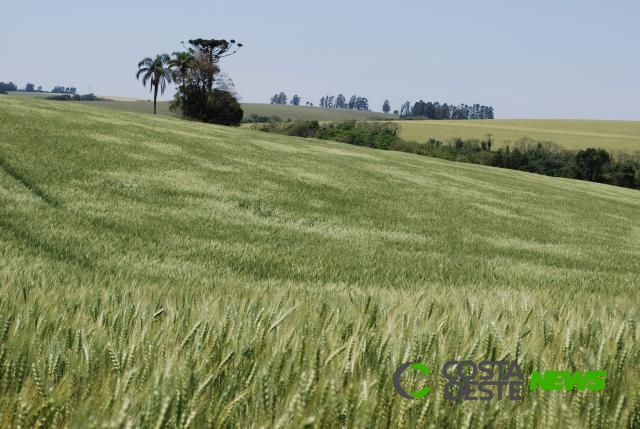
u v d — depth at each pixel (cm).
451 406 278
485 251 1543
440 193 2856
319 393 257
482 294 664
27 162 1834
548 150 12762
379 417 259
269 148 3841
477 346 336
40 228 1113
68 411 245
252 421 255
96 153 2245
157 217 1421
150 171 2064
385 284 913
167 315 388
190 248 1112
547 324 388
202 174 2189
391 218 1919
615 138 16238
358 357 312
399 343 324
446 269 1155
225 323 343
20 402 234
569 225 2459
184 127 4444
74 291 525
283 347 298
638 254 1903
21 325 323
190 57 9094
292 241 1340
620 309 535
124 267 877
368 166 3650
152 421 228
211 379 271
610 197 4531
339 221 1728
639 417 274
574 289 936
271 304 412
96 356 288
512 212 2597
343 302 487
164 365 277
